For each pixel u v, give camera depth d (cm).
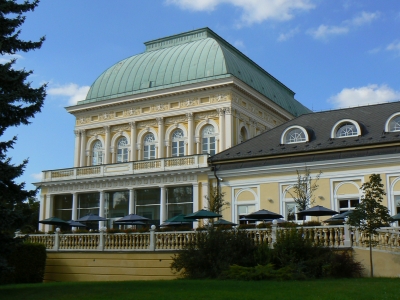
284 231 2131
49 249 2750
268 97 5431
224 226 2423
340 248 2088
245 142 3662
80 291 1588
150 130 5175
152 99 5162
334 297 1329
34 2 1906
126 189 4028
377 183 2044
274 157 3294
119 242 2588
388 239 2017
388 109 3369
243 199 3378
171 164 3781
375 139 3055
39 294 1566
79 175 4247
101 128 5459
